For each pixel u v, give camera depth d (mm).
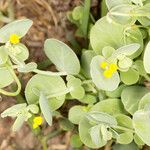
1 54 165
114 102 175
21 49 166
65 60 167
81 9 195
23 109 167
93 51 177
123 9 162
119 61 164
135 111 170
